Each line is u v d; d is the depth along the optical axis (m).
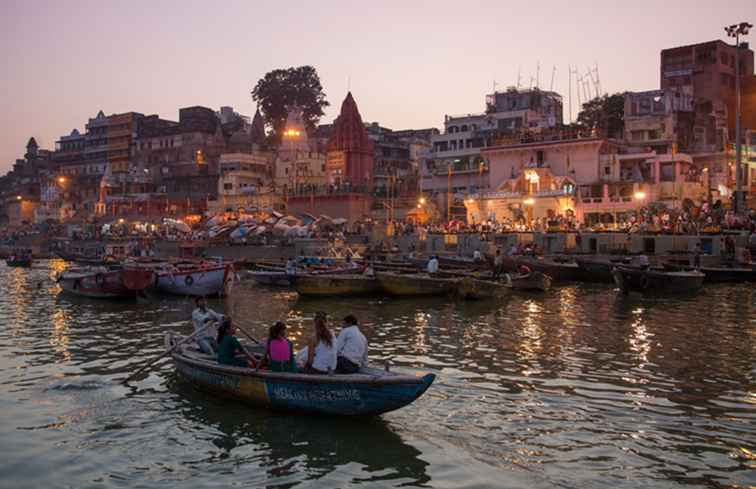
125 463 10.13
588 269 39.84
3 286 43.03
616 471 9.70
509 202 65.06
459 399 13.21
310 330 22.84
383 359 17.20
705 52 81.12
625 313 26.17
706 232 46.44
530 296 32.78
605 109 82.69
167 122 122.88
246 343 15.02
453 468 9.83
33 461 10.20
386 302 30.44
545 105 89.94
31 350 19.00
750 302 29.80
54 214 124.38
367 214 79.19
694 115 72.69
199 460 10.22
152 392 13.92
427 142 107.31
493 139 72.50
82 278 33.41
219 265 34.16
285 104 114.69
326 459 10.19
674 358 17.20
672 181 61.78
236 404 12.91
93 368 16.44
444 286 31.42
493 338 20.41
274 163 103.88
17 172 168.12
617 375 15.29
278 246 65.38
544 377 15.10
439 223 71.94
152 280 31.73
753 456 10.26
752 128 81.56
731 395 13.58
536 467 9.84
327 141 107.12
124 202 107.00
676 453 10.38
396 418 11.98
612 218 60.88
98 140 130.00
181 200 103.12
